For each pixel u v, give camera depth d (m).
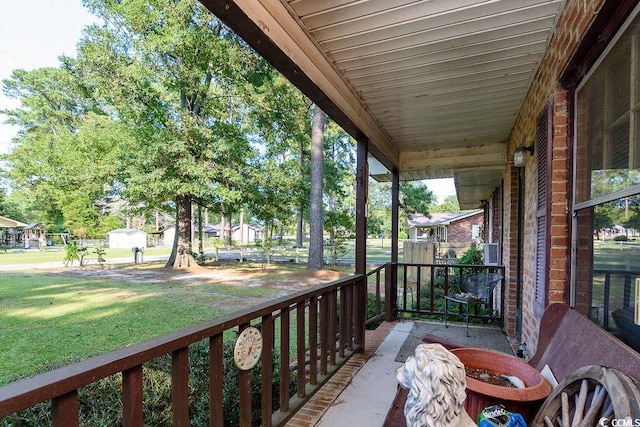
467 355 1.84
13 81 23.08
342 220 14.26
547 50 2.27
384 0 1.80
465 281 4.54
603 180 1.65
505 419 1.27
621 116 1.47
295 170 16.56
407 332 4.12
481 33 2.11
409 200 22.80
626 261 1.41
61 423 0.92
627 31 1.39
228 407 2.31
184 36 10.48
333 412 2.21
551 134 2.13
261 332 1.90
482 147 4.66
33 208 31.73
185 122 11.47
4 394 0.79
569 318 1.74
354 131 3.21
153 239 34.31
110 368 1.03
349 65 2.48
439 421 1.17
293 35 1.93
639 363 1.02
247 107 12.51
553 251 2.08
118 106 11.27
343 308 3.05
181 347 1.30
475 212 19.50
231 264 15.98
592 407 1.02
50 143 19.69
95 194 13.65
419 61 2.44
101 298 7.86
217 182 12.28
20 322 5.82
